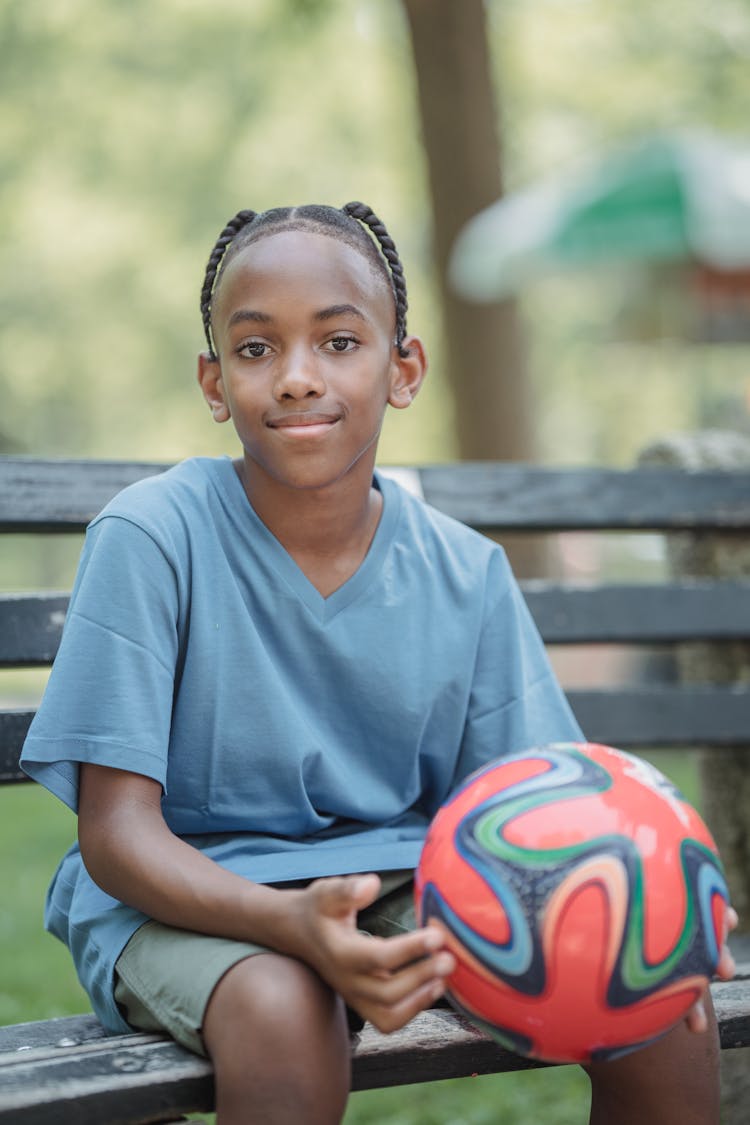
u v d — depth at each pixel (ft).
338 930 6.57
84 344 74.23
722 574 12.92
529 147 56.49
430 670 8.66
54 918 8.68
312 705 8.45
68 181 61.67
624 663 29.17
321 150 59.41
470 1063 7.38
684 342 29.68
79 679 7.61
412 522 9.00
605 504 12.21
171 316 70.69
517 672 8.93
